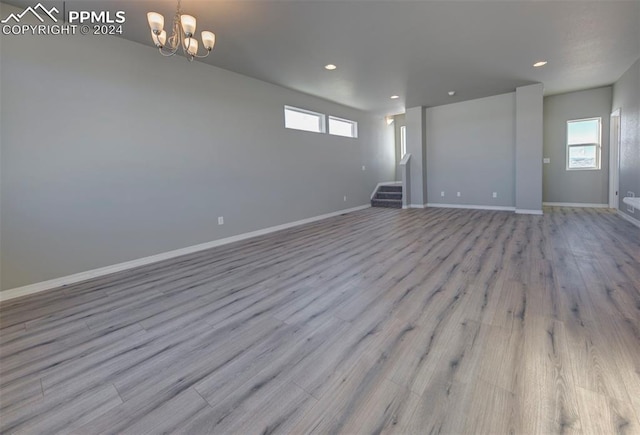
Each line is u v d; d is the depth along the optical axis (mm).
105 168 3252
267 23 3113
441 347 1674
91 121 3141
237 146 4617
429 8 2914
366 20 3100
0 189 2643
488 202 6762
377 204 7910
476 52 3949
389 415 1236
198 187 4117
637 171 4441
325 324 1992
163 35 2494
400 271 2922
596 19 3182
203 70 4129
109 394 1437
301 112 5914
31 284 2807
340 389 1398
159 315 2229
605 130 6070
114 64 3287
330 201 6598
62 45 2943
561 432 1117
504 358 1553
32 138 2787
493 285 2473
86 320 2195
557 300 2158
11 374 1608
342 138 6891
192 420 1261
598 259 3014
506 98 6348
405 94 5953
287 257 3611
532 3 2875
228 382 1482
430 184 7539
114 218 3328
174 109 3826
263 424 1224
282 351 1717
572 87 5906
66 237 3002
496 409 1236
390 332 1853
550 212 5934
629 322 1828
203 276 3049
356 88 5457
